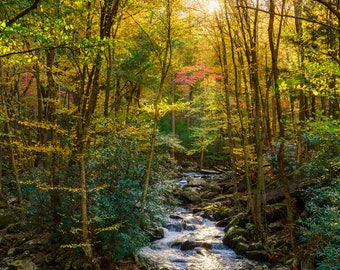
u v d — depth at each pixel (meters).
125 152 9.02
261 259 8.66
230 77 14.08
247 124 13.17
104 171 8.80
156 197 9.35
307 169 9.34
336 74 5.84
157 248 9.79
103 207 8.30
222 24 11.80
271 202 10.49
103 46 6.05
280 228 9.48
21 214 9.84
